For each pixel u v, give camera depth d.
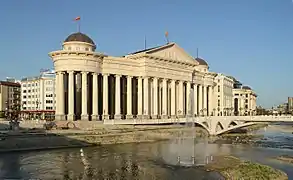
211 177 48.44
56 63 112.56
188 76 150.12
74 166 57.22
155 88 132.88
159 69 134.88
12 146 73.88
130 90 127.56
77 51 109.44
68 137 84.25
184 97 151.12
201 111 159.25
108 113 122.31
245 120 111.00
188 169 54.38
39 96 187.88
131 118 123.50
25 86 199.75
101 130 95.31
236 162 59.62
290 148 83.75
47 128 93.00
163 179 47.66
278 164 59.84
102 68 118.81
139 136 99.31
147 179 47.69
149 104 132.00
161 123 117.94
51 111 159.62
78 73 113.69
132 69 128.38
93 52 112.25
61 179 48.00
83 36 118.44
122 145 88.44
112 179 47.84
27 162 60.66
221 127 118.75
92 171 53.25
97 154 71.06
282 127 192.00
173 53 142.50
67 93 116.12
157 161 62.19
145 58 129.12
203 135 116.38
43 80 185.25
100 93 121.88
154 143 93.69
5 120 122.75
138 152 74.56
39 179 48.00
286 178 46.72
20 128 91.62
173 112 140.38
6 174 51.06
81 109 115.31
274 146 88.00
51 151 74.44
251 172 48.81
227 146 87.62
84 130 92.38
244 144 92.56
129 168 55.69
